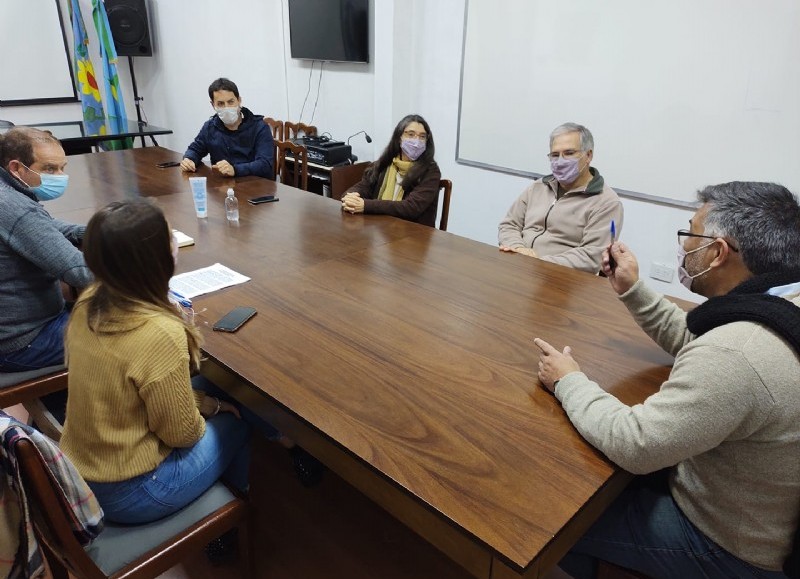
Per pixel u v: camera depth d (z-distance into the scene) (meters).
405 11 3.70
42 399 1.68
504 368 1.23
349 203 2.42
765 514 0.91
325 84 4.57
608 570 1.15
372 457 0.95
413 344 1.33
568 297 1.62
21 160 1.62
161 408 1.04
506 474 0.92
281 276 1.73
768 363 0.81
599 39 2.92
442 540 0.90
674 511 1.04
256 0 4.78
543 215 2.34
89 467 1.06
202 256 1.88
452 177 3.90
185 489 1.16
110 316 0.99
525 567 0.76
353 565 1.52
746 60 2.49
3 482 0.87
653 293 1.29
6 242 1.52
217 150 3.32
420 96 3.90
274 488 1.79
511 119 3.44
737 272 0.98
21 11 5.27
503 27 3.29
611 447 0.92
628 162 3.01
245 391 1.21
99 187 2.72
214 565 1.51
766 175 2.57
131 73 6.00
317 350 1.29
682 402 0.85
